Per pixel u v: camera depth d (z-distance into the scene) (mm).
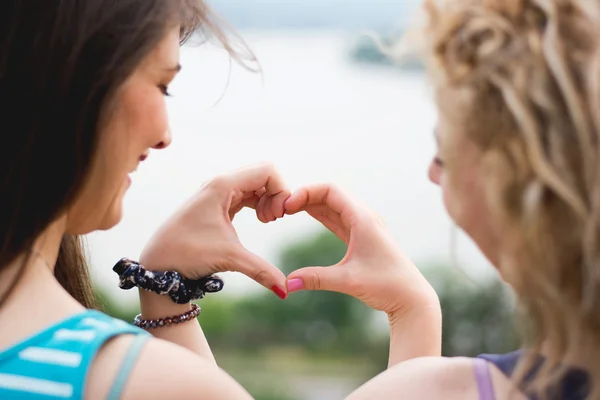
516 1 982
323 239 7281
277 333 7398
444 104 1023
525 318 997
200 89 8758
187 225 1463
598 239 917
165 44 1169
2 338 1077
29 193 1127
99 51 1114
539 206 941
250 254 1447
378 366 6961
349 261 1477
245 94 11266
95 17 1110
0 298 1107
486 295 4184
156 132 1182
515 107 944
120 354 1061
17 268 1122
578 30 949
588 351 979
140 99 1157
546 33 948
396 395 1085
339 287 1458
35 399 1035
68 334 1071
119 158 1156
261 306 7484
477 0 1018
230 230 1464
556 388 1003
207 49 1519
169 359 1070
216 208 1476
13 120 1119
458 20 1016
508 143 966
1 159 1121
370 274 1460
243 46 1322
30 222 1129
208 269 1444
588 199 925
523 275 973
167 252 1449
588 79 928
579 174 930
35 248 1146
